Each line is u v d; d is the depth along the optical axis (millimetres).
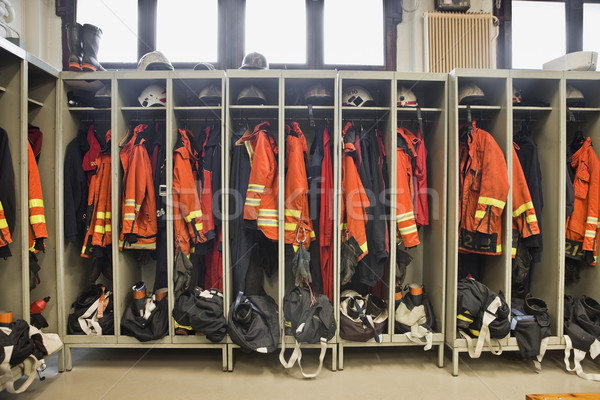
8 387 1539
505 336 1962
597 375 1920
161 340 2023
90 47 2068
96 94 2080
